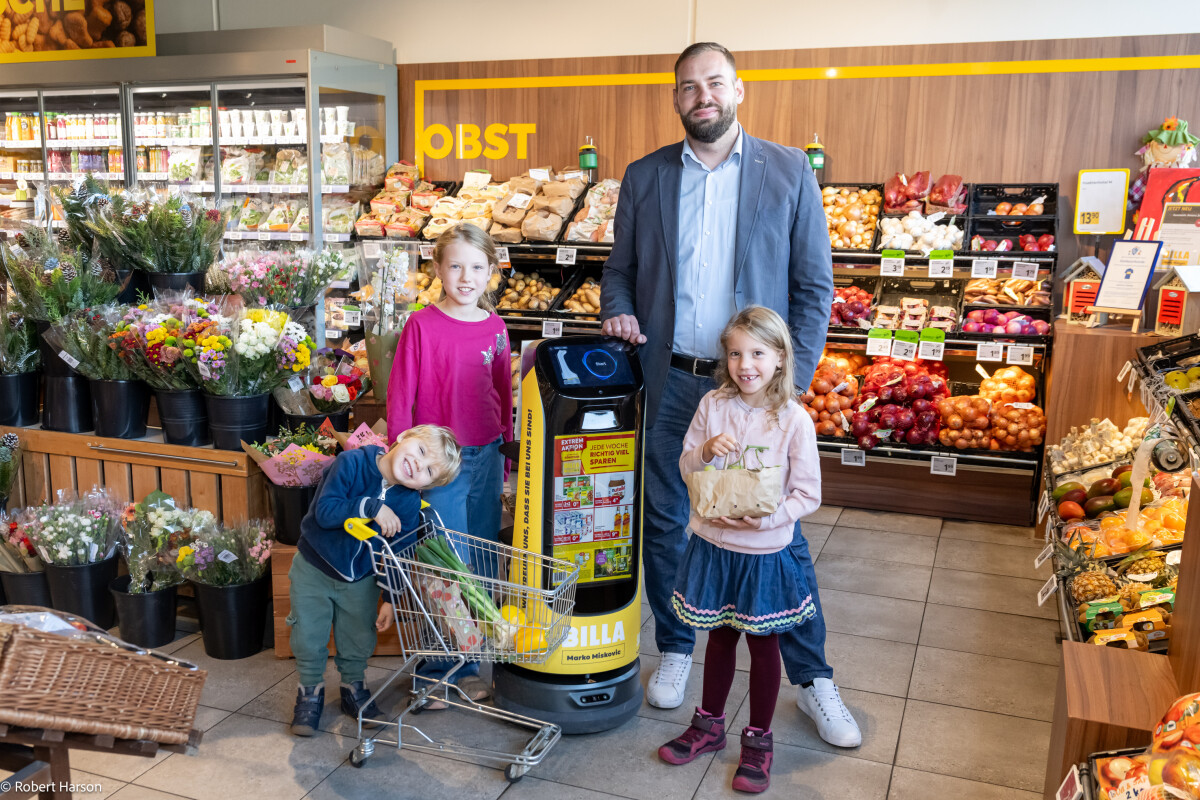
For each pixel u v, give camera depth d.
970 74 5.04
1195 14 4.69
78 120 6.40
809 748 2.63
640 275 2.93
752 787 2.39
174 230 3.66
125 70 6.00
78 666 1.47
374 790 2.39
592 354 2.61
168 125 6.10
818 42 5.30
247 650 3.13
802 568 2.64
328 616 2.63
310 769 2.48
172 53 5.92
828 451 4.91
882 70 5.19
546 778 2.46
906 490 4.81
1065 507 3.51
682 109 2.70
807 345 2.75
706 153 2.79
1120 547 2.99
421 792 2.39
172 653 3.16
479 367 2.91
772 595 2.35
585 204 5.56
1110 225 4.82
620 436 2.58
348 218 5.88
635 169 2.95
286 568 3.07
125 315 3.39
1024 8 4.93
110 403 3.45
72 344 3.39
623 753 2.59
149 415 3.77
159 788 2.38
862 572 4.01
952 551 4.28
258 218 5.90
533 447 2.54
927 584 3.87
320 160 5.65
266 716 2.75
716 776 2.48
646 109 5.71
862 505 4.91
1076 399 4.28
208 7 6.63
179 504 3.42
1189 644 1.90
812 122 5.36
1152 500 3.23
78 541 3.20
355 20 6.30
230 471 3.29
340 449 3.19
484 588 2.38
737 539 2.35
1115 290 4.26
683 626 2.93
